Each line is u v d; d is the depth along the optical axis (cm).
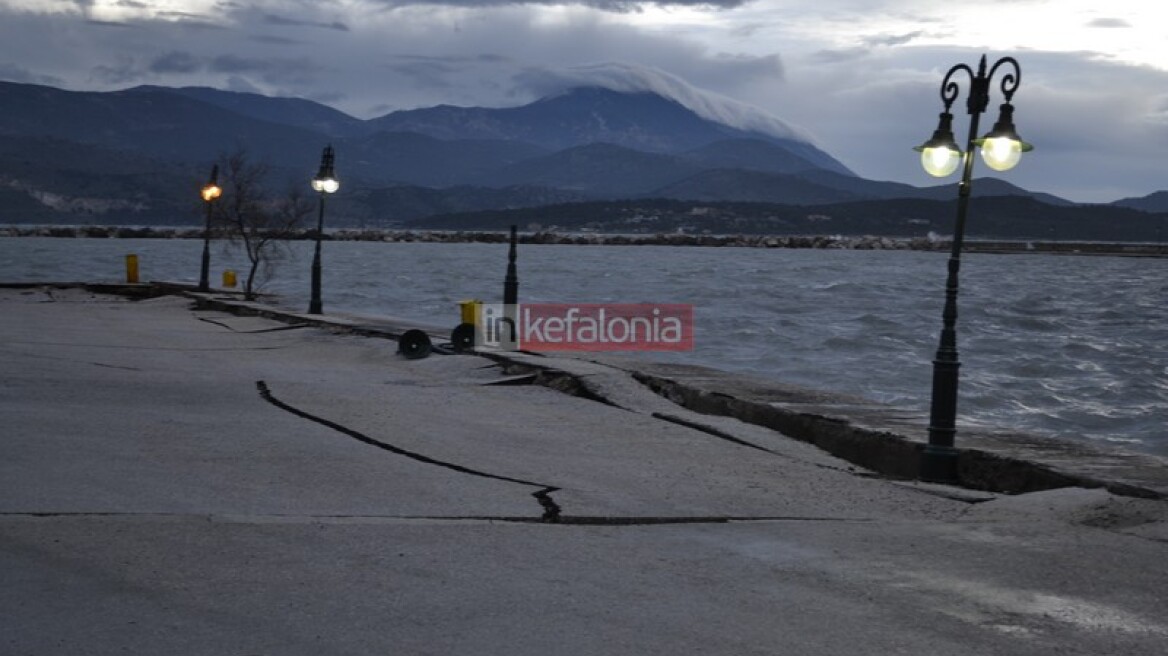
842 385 3100
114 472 999
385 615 630
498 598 667
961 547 810
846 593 695
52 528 791
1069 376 3547
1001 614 658
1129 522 881
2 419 1255
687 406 1606
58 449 1095
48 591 655
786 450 1278
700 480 1077
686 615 646
